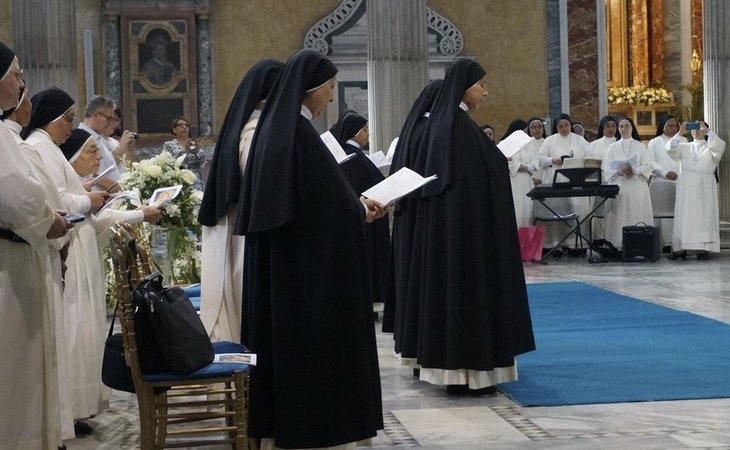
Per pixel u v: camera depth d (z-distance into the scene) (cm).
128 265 481
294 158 490
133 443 598
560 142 1645
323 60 514
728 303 1091
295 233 489
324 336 484
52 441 472
